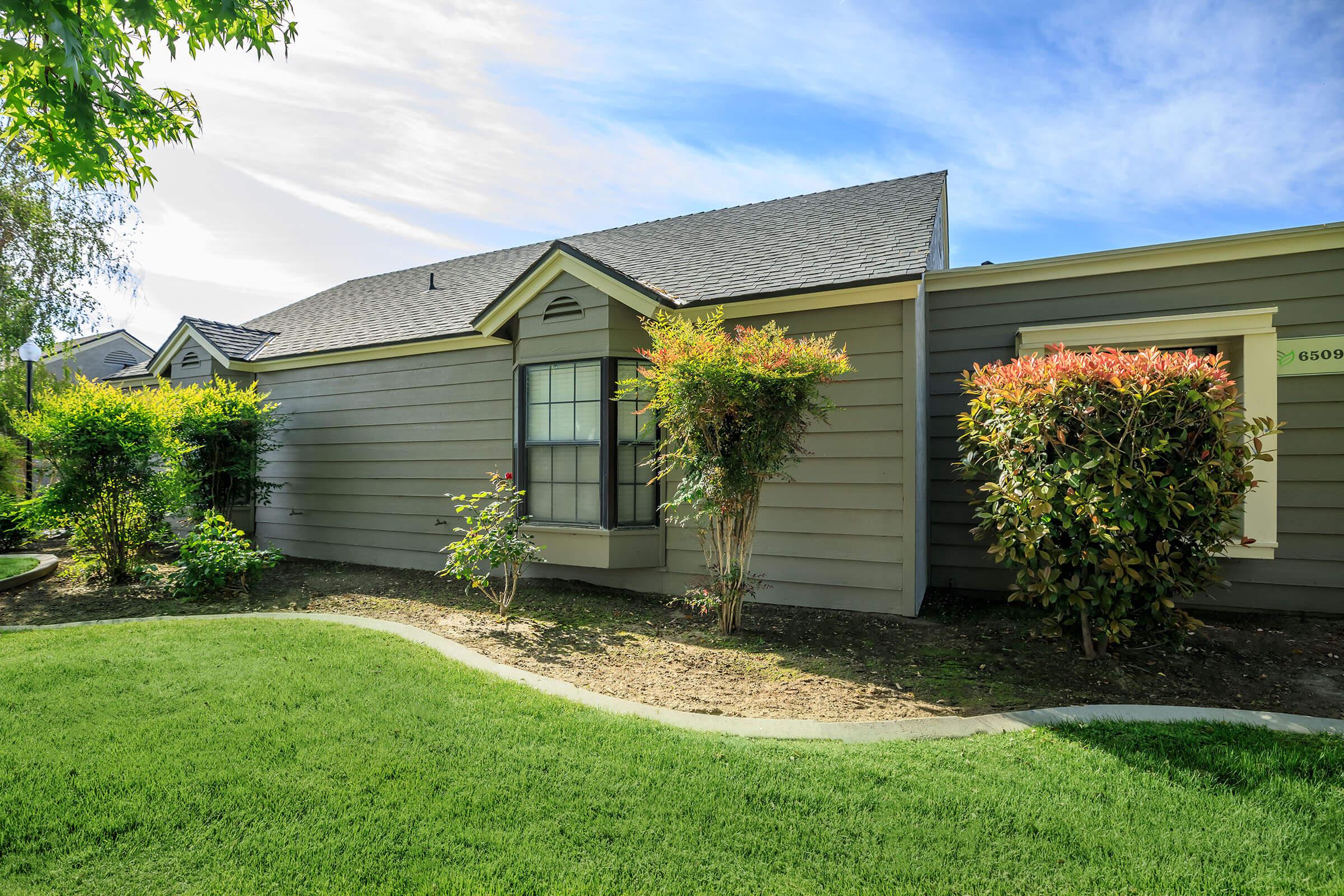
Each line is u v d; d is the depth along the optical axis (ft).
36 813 8.63
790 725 11.89
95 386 27.17
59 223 45.34
